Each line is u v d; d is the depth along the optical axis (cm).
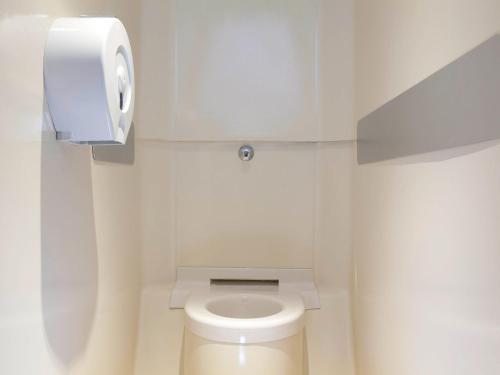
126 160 115
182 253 138
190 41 138
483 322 56
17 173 57
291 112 138
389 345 94
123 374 112
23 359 59
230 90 138
